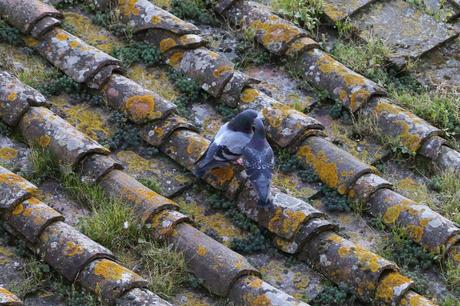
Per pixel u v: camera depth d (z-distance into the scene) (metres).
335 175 19.02
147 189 17.92
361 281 17.14
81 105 19.73
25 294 16.17
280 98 20.97
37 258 16.59
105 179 18.08
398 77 22.56
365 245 18.33
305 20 22.94
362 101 20.72
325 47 22.78
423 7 23.97
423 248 18.23
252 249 17.80
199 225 18.12
